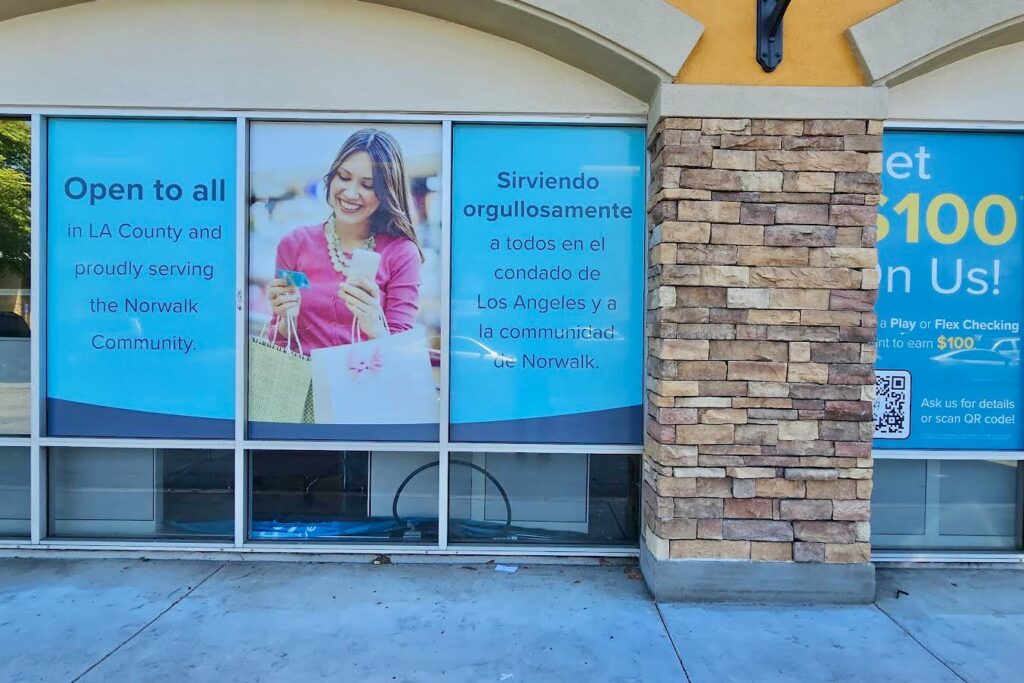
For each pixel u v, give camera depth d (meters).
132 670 3.08
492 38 4.32
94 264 4.41
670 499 3.86
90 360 4.42
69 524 4.51
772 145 3.87
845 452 3.87
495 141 4.42
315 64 4.32
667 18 3.87
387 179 4.42
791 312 3.86
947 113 4.35
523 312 4.41
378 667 3.12
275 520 4.50
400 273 4.42
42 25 4.29
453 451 4.43
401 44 4.32
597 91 4.34
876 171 3.87
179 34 4.30
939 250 4.44
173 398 4.43
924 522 4.49
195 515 4.50
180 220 4.41
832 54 3.89
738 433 3.86
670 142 3.86
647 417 4.26
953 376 4.46
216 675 3.04
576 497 4.51
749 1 3.89
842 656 3.27
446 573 4.25
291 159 4.41
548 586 4.07
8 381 4.48
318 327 4.42
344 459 4.52
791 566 3.86
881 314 4.44
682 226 3.85
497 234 4.41
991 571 4.38
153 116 4.35
